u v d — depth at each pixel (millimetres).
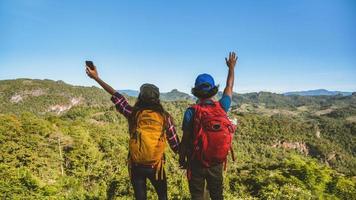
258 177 27828
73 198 14680
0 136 72312
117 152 98625
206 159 4055
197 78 4285
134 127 4148
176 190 16625
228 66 4660
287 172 32656
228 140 4051
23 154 67500
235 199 10500
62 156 80000
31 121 92938
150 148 4008
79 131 102375
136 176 4172
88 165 74938
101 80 4430
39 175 63094
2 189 16766
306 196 11227
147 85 4277
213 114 4062
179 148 4246
